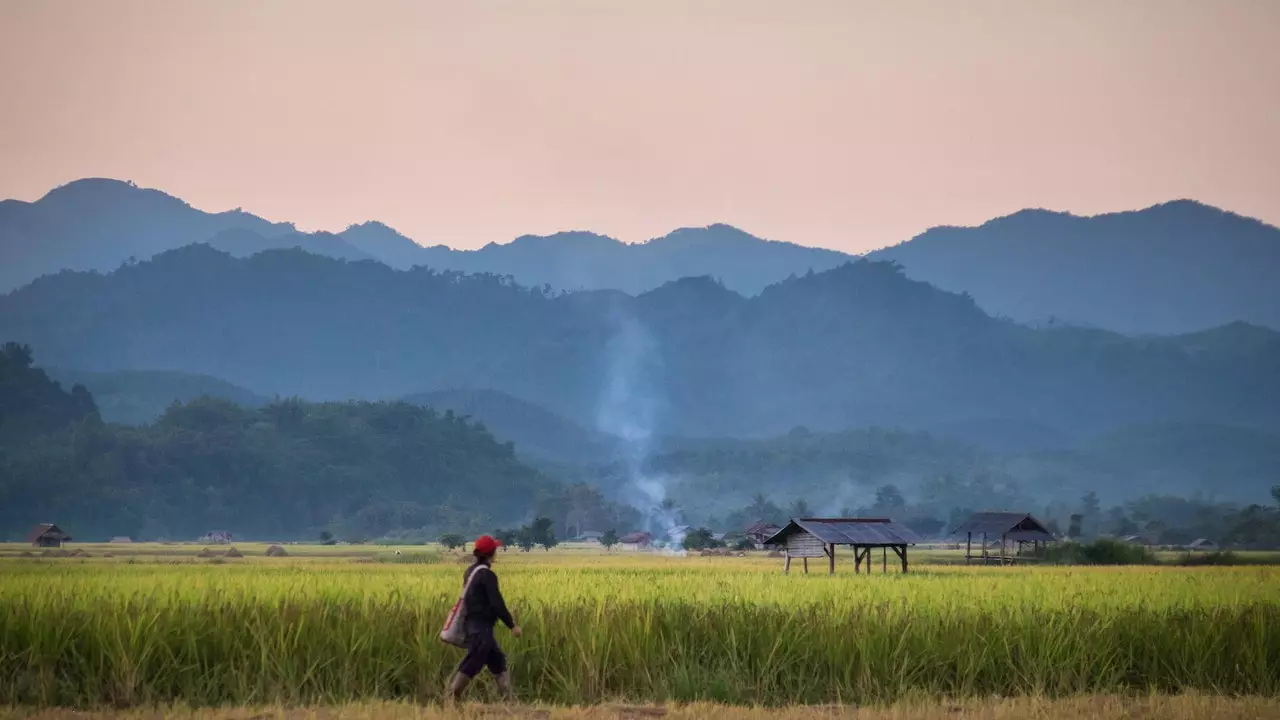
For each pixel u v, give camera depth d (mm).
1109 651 55375
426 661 50281
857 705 49281
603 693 49875
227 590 73312
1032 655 54562
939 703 49312
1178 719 44344
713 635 53938
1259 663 55094
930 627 55219
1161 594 85812
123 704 47094
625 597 69438
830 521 162250
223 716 43688
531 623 53062
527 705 46906
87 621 51281
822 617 56188
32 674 48156
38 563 177250
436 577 105875
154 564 171750
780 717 44500
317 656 49875
